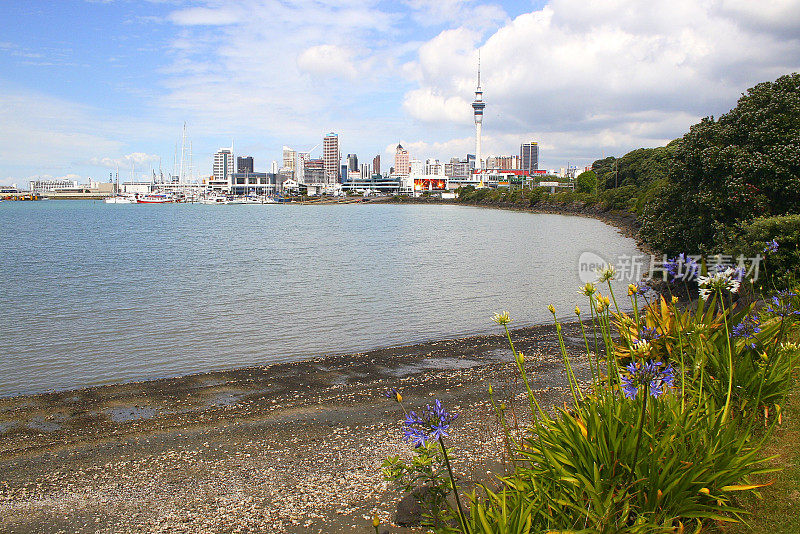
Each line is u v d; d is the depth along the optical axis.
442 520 5.61
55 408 12.61
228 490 8.58
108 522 7.85
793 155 22.23
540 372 14.48
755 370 6.80
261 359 16.98
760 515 5.18
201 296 28.58
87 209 193.62
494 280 33.72
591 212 117.56
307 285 32.25
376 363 16.00
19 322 22.39
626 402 5.62
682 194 27.86
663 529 4.55
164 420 11.74
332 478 8.79
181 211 180.62
